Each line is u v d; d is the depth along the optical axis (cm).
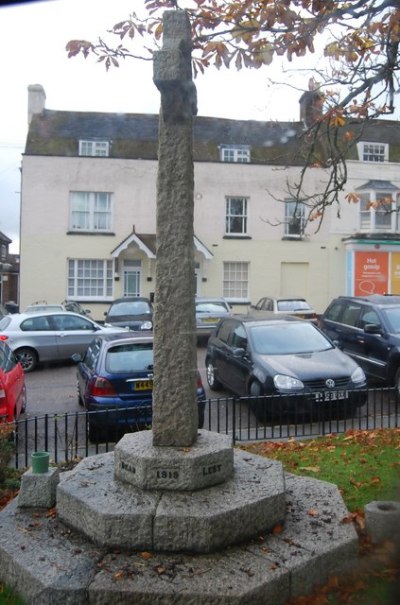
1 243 4628
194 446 428
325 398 842
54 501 456
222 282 2595
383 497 509
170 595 334
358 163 2639
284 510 417
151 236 2539
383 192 2598
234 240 2591
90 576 352
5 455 587
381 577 375
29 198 2495
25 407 1010
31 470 466
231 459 433
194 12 573
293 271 2628
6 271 4512
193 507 385
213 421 928
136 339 859
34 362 1489
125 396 804
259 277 2602
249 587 339
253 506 393
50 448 779
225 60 571
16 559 374
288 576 355
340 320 1272
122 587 340
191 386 432
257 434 791
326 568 376
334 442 736
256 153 2623
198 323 1939
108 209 2559
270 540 393
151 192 2561
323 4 554
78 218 2542
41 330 1502
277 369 890
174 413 429
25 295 2494
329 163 741
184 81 429
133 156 2581
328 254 2630
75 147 2606
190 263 435
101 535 381
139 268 2555
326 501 459
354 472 589
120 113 2761
